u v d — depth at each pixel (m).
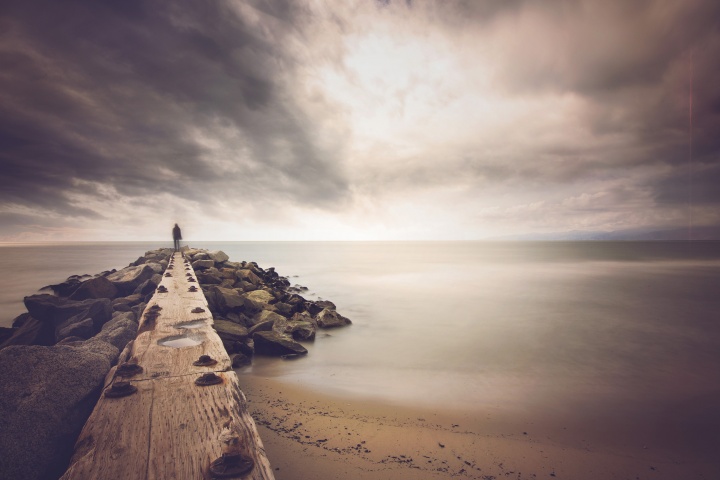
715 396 9.21
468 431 6.94
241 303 13.90
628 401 8.84
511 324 17.45
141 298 15.44
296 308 17.88
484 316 19.33
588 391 9.41
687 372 11.05
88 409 4.25
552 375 10.57
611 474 5.86
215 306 13.28
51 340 11.89
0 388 3.73
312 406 7.64
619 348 13.55
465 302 23.98
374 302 23.92
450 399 8.55
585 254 101.31
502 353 12.68
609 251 122.75
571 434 7.11
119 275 19.23
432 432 6.78
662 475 5.92
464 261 70.12
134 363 4.12
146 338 5.51
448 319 18.52
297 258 76.44
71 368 4.39
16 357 4.14
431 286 32.34
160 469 2.40
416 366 11.05
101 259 71.38
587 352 12.98
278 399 7.93
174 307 7.84
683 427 7.56
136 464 2.44
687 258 81.25
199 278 17.12
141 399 3.37
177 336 5.74
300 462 5.39
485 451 6.23
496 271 47.94
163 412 3.13
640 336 15.37
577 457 6.29
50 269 48.72
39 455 3.45
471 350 12.95
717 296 26.77
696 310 21.42
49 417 3.73
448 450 6.16
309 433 6.36
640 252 114.25
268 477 2.39
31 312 12.17
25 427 3.50
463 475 5.45
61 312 12.22
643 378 10.48
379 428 6.77
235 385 3.74
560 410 8.22
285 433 6.29
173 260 21.70
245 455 2.55
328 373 10.06
